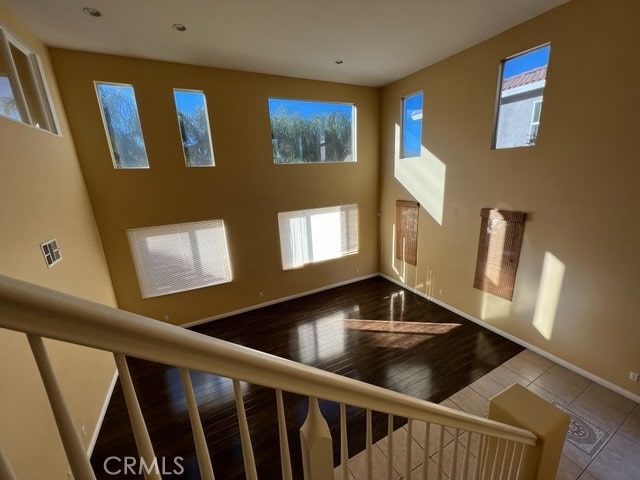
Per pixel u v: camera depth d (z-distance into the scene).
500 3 3.06
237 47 3.85
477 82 4.10
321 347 4.25
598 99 2.95
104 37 3.42
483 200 4.29
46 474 1.95
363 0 2.94
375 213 6.55
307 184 5.65
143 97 4.13
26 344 2.19
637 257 2.86
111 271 4.34
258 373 0.62
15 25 2.87
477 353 3.93
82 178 3.88
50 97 3.38
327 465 0.81
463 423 1.12
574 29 3.04
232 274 5.23
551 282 3.60
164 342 0.50
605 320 3.16
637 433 2.66
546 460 1.53
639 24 2.62
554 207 3.47
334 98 5.54
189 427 2.94
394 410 0.91
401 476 2.35
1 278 0.38
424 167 5.22
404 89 5.34
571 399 3.08
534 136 3.62
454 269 4.95
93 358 3.07
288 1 2.90
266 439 2.74
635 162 2.78
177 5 2.88
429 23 3.43
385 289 6.16
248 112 4.87
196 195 4.72
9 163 2.27
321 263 6.14
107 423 3.03
